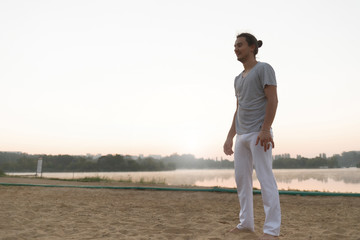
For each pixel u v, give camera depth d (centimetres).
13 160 10769
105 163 13838
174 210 430
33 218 334
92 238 238
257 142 209
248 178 242
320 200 558
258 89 221
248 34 238
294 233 263
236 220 343
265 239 201
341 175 3841
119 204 493
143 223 315
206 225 302
